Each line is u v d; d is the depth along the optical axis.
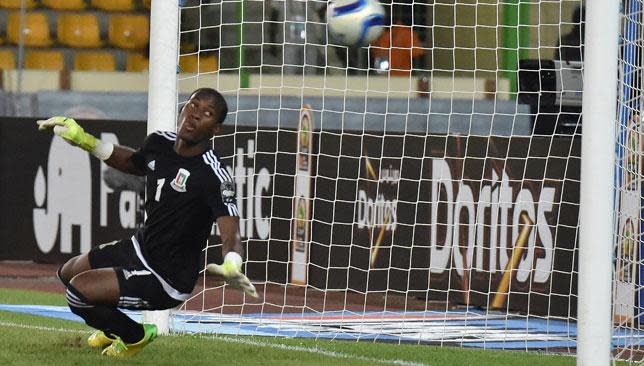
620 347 23.58
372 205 32.97
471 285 31.27
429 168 32.03
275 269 34.97
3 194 39.69
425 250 32.06
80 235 38.78
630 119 22.89
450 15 49.22
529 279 30.12
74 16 58.47
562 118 34.94
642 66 22.77
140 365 18.77
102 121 38.09
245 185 35.53
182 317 27.86
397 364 21.30
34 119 39.34
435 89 47.47
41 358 19.09
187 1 51.28
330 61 50.25
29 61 58.25
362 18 31.31
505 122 43.38
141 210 37.84
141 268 17.98
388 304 31.92
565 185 29.69
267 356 21.20
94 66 58.19
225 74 50.62
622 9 24.25
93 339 20.55
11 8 58.31
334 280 33.59
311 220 34.00
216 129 17.92
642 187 24.73
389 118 44.41
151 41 24.09
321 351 22.66
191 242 18.08
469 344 25.12
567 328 27.75
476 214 31.12
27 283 35.47
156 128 24.02
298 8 50.59
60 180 39.06
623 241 23.67
